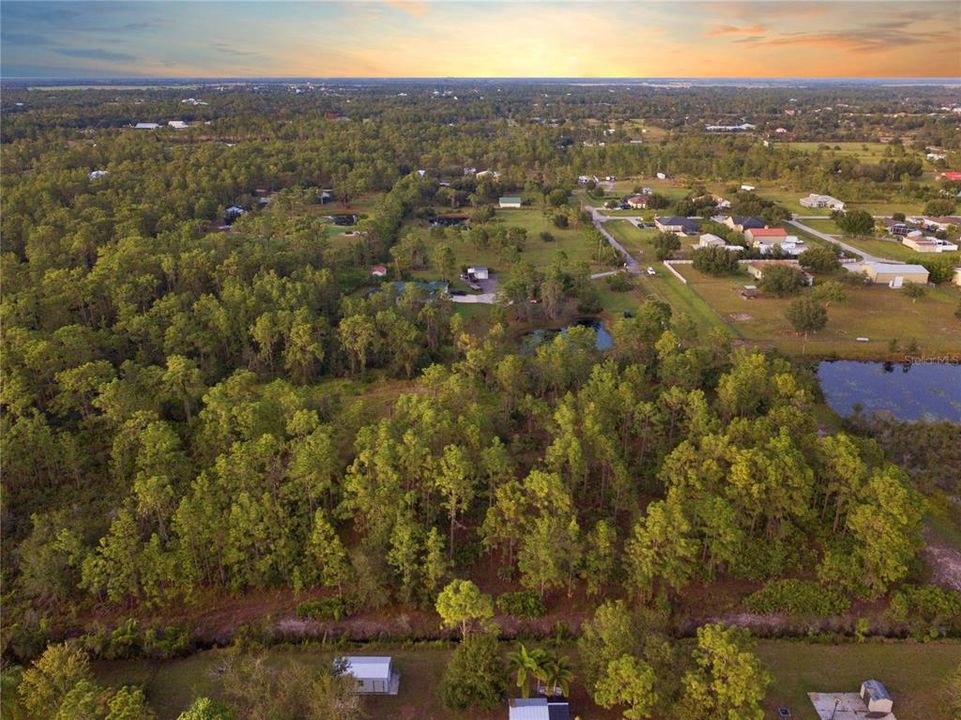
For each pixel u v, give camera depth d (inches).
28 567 2343.8
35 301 3956.7
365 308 4507.9
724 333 3996.1
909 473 3078.2
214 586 2432.3
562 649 2161.7
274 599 2404.0
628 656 1775.3
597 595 2386.8
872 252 6766.7
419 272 6250.0
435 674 2050.9
